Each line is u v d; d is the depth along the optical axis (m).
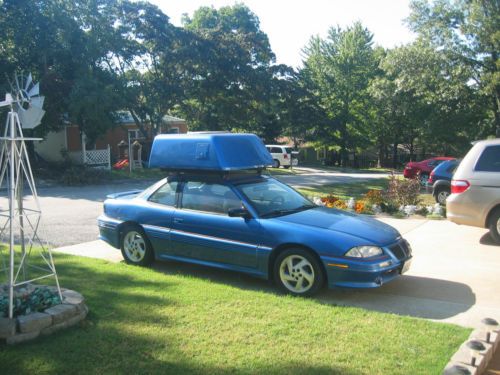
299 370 3.71
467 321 5.02
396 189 12.66
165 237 6.75
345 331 4.50
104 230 7.48
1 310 4.38
